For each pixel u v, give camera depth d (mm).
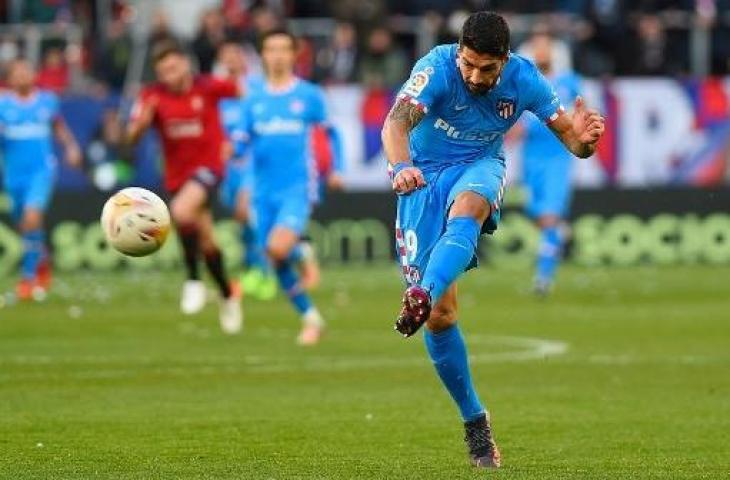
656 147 91125
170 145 59625
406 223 29781
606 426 35375
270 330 59281
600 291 76500
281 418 36500
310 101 58375
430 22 94375
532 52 72062
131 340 55094
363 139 89312
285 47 57625
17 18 97562
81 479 27891
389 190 88875
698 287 78312
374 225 88875
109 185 87312
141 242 30219
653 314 65250
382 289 77625
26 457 30562
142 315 65000
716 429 34875
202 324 61312
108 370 46188
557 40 95875
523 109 29828
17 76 76188
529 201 74938
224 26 93125
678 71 97188
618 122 90875
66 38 95000
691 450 31797
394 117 28641
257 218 58500
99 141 87375
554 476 28281
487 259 90875
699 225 91062
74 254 87312
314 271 71250
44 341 54625
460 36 28609
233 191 76062
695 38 97500
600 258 91375
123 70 93375
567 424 35719
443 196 29453
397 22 97562
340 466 29516
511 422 36062
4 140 75562
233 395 40844
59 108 86688
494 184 28969
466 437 29859
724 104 91250
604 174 91250
